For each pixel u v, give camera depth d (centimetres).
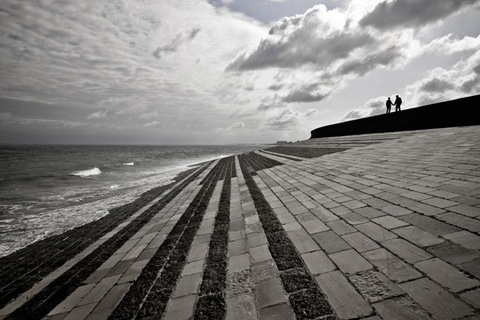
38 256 457
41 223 700
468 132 827
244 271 265
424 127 1270
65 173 2136
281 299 204
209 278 266
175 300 237
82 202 969
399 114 1463
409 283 188
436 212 299
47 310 262
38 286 329
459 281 178
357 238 279
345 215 356
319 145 1834
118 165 3152
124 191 1173
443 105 1152
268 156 1859
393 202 364
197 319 201
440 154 603
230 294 228
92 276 331
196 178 1297
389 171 555
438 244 231
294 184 659
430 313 156
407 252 230
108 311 239
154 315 219
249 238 353
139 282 288
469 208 291
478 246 215
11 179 1703
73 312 249
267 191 648
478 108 993
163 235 454
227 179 1040
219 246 349
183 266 309
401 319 156
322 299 192
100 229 588
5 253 497
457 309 155
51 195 1138
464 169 444
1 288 340
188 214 577
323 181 614
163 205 749
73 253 448
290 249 291
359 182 524
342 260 242
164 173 1969
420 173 481
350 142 1453
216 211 554
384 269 212
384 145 984
